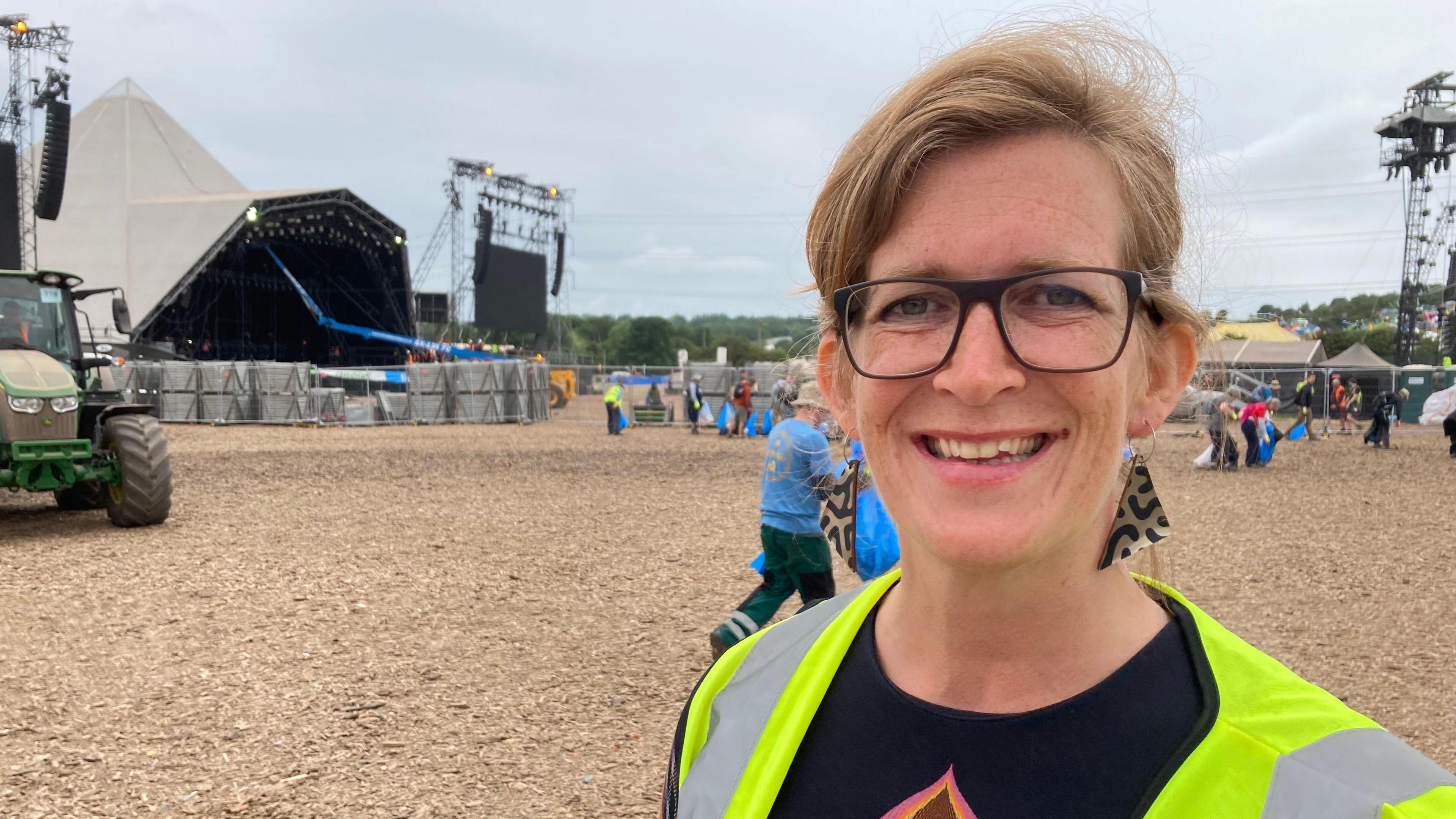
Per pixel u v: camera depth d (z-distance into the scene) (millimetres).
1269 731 625
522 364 25766
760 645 946
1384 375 27203
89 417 8969
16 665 4750
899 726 732
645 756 3725
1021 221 674
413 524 9219
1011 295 671
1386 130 41719
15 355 8391
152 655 4934
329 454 16047
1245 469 14773
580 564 7465
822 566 4223
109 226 37031
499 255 41812
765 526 4285
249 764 3594
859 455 1055
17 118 26484
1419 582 6875
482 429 23391
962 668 729
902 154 705
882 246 738
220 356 40812
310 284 44094
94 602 6008
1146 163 742
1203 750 629
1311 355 31922
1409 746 608
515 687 4512
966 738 694
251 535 8477
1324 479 13453
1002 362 655
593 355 93438
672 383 26266
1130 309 669
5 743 3766
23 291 8883
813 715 796
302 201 35781
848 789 734
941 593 736
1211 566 7461
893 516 742
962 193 690
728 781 811
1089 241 682
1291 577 7070
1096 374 655
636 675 4723
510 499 11094
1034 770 664
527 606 6113
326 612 5844
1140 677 683
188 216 36031
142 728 3947
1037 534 659
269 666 4770
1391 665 4879
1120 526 722
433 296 51312
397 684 4535
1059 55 729
